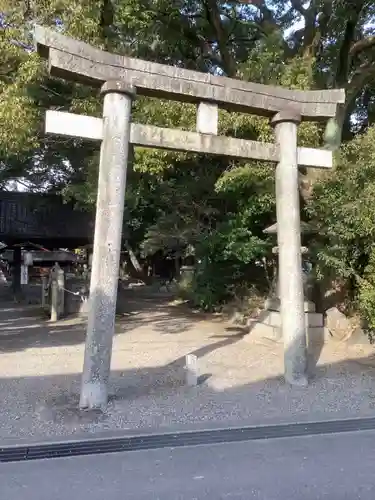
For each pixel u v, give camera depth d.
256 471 4.11
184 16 11.61
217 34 11.50
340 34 11.63
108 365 5.91
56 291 14.20
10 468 4.13
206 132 6.77
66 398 6.13
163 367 8.21
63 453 4.45
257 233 11.79
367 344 9.80
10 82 8.80
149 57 11.37
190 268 19.95
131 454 4.45
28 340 10.70
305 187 10.37
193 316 15.46
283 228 7.16
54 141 11.68
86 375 5.84
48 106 10.71
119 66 6.16
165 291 25.50
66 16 8.34
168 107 9.27
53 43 5.74
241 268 14.55
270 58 9.64
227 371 7.82
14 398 6.14
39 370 7.80
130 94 6.17
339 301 10.87
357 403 6.07
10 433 4.86
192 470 4.12
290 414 5.61
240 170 9.79
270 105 7.11
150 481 3.90
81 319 14.29
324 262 9.71
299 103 7.26
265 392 6.56
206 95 6.68
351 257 9.34
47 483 3.85
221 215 13.81
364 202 7.90
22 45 8.28
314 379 7.34
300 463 4.28
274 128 7.39
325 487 3.82
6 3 8.01
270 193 10.12
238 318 13.67
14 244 19.06
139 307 18.19
